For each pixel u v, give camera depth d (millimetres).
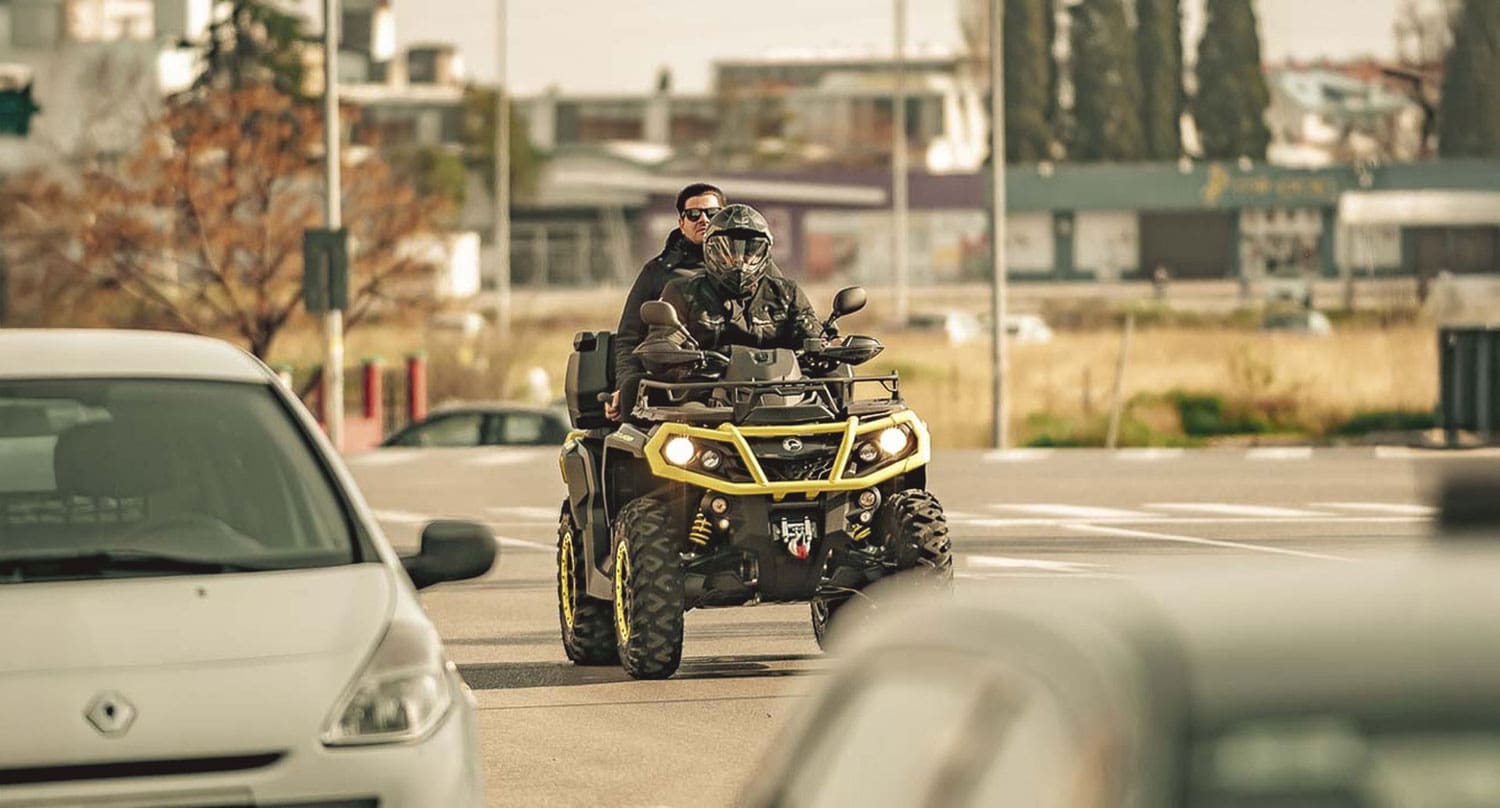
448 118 184750
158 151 63812
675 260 19781
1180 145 192250
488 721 17031
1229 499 38375
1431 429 62156
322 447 11633
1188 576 4902
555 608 24766
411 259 65500
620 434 18781
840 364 19375
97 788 9375
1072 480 43438
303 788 9570
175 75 146250
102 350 11992
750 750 15750
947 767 4586
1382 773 3918
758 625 22797
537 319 120750
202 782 9477
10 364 11711
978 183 176000
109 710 9500
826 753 5242
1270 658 4160
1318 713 3994
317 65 103688
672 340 18734
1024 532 32438
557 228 175000
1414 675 4047
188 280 69438
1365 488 40469
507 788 14547
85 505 11109
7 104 141125
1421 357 75500
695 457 18297
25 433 11391
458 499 41031
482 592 26422
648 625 18234
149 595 10250
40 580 10578
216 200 63594
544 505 39656
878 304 149125
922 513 18359
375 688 9867
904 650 4973
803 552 18422
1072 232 177000
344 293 49906
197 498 11227
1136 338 95938
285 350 82500
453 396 71812
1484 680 4012
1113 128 191500
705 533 18672
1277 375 71000
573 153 176375
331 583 10547
